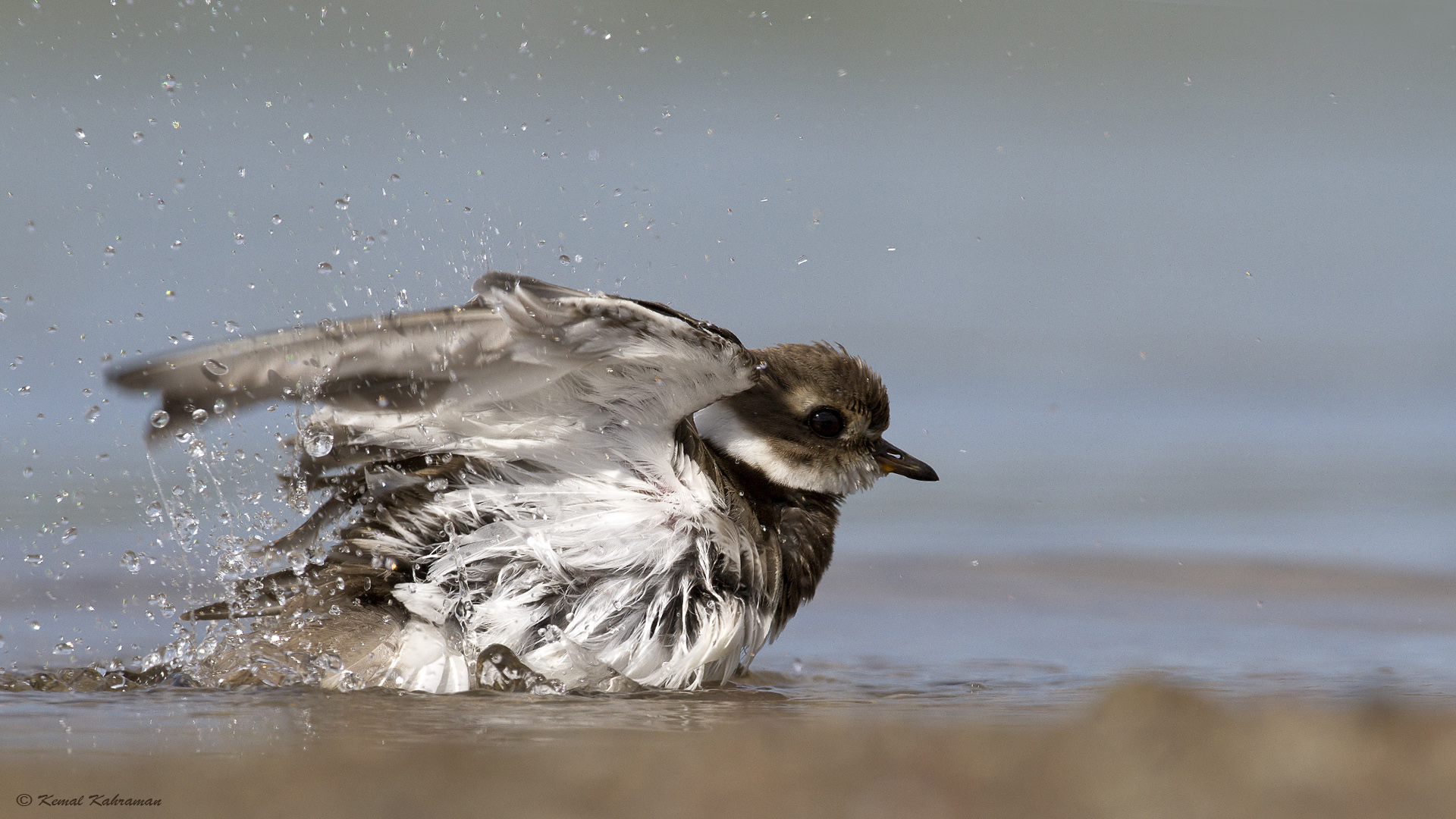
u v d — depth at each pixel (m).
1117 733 6.61
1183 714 6.78
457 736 6.84
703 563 8.66
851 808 5.54
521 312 7.40
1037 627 10.77
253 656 8.43
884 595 11.87
